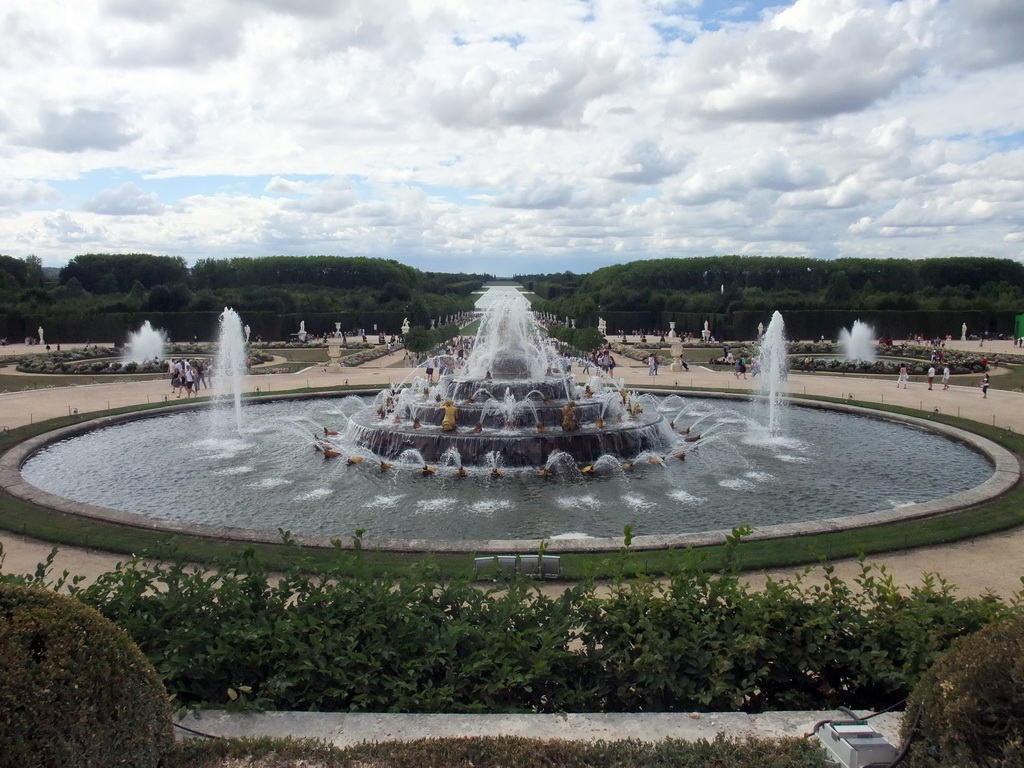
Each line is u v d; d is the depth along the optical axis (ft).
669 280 435.94
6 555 43.01
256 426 93.45
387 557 42.55
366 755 18.57
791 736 19.45
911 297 279.28
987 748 15.26
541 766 18.22
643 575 27.22
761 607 23.91
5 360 176.35
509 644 22.95
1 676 14.30
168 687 21.76
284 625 23.08
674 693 22.29
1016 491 55.72
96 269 425.28
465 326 381.60
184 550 43.09
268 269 436.76
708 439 83.87
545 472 68.03
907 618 23.24
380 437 77.10
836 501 59.06
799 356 191.11
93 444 81.82
